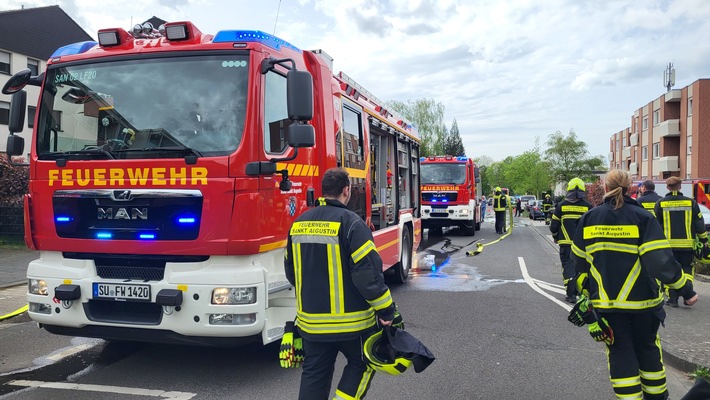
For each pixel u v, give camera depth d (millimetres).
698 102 40719
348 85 6746
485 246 17141
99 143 4867
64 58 5152
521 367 5293
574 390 4715
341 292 3227
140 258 4672
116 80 4934
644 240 3652
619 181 3783
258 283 4484
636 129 56812
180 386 4703
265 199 4664
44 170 4930
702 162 40594
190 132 4641
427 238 20109
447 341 6168
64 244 4820
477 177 24031
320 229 3273
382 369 3236
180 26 4832
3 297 8297
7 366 5242
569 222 8117
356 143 7016
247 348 5801
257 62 4699
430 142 61000
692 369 5203
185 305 4453
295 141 4496
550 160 57031
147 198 4590
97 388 4637
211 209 4449
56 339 6156
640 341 3836
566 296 8484
